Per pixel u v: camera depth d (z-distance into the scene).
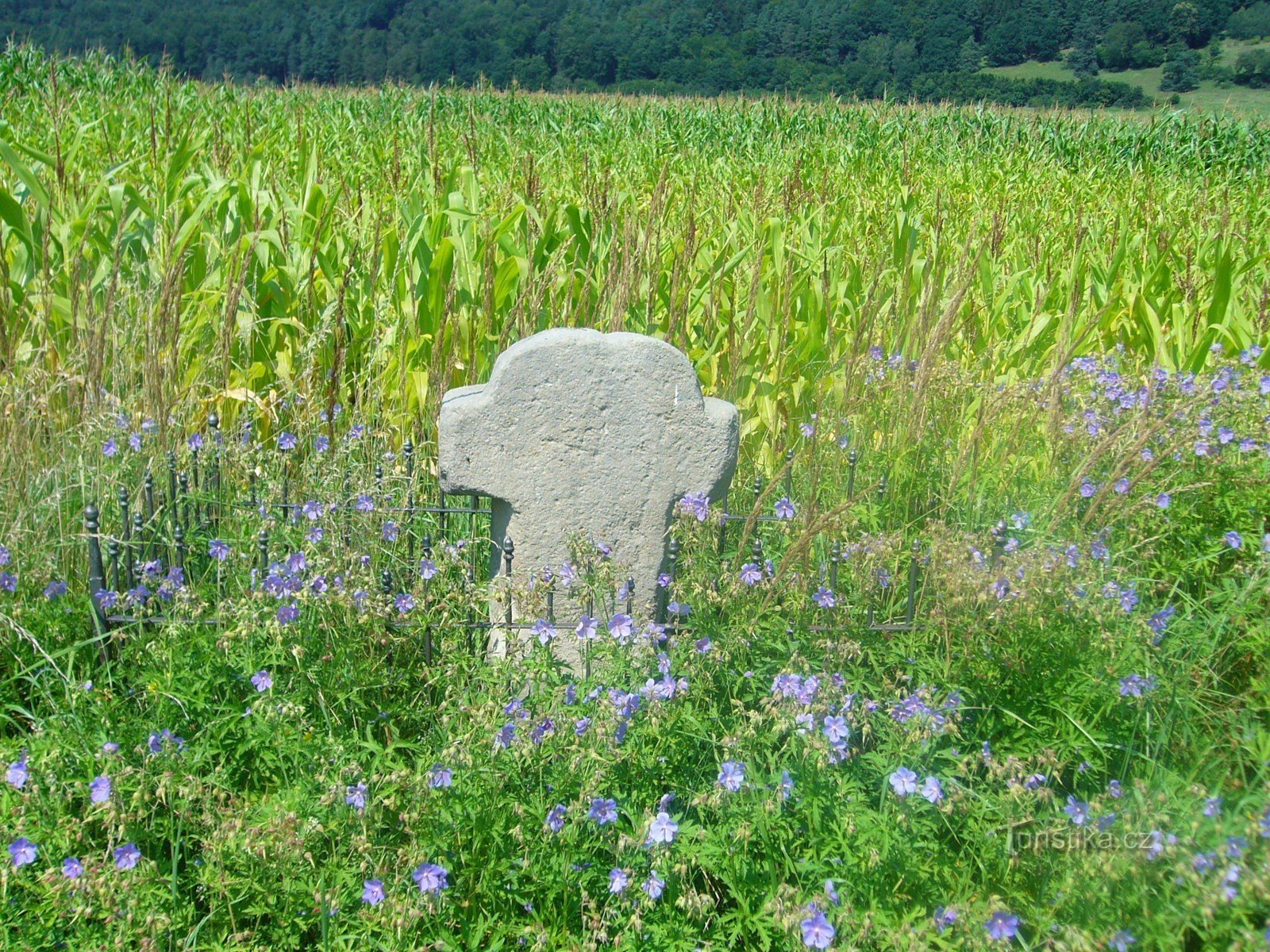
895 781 2.36
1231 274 5.79
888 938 2.15
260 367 4.85
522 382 3.19
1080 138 19.12
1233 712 3.06
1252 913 2.22
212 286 4.97
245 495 3.88
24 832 2.44
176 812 2.53
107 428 3.73
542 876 2.40
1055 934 2.23
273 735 2.68
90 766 2.58
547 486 3.29
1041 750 2.82
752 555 3.54
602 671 2.86
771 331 5.29
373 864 2.38
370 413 4.72
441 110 19.36
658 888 2.26
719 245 6.12
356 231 5.80
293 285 5.05
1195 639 3.24
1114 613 2.99
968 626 3.02
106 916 2.22
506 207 5.83
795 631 3.03
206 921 2.35
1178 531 3.82
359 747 2.75
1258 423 4.20
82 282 4.68
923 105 22.39
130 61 18.20
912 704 2.58
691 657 2.85
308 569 3.12
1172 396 4.42
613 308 4.86
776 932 2.32
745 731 2.54
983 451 4.46
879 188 12.52
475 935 2.31
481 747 2.51
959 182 13.84
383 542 3.64
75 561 3.60
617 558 3.38
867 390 4.73
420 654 3.30
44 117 11.57
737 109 21.75
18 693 3.16
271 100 19.11
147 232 5.12
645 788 2.58
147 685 2.88
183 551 3.53
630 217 5.36
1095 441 4.20
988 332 5.95
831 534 3.57
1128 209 10.67
